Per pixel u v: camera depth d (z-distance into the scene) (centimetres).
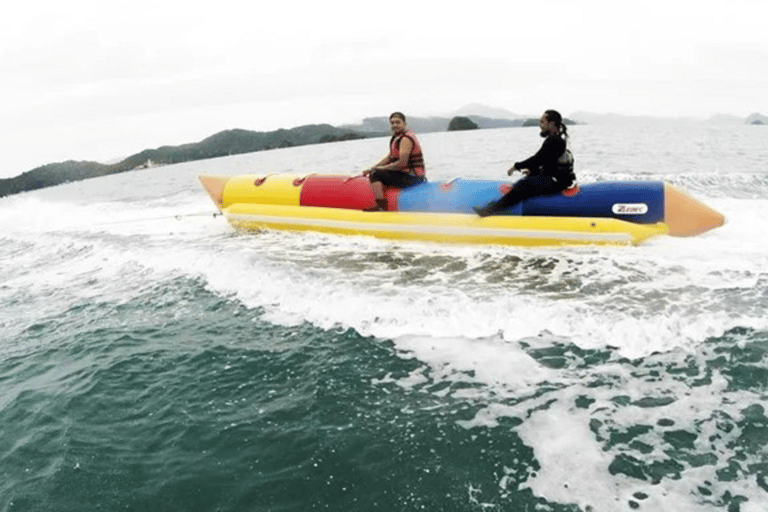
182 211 1099
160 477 276
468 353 377
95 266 701
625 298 435
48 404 358
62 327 500
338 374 363
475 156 1931
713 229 607
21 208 1393
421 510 242
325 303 479
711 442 270
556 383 334
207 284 573
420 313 438
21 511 260
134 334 462
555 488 249
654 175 1127
